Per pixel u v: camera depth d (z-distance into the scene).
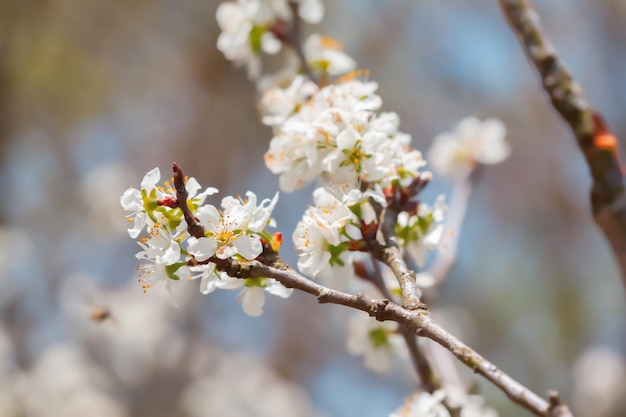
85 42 7.86
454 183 3.50
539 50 2.44
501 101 8.63
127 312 6.70
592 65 8.50
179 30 8.12
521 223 8.41
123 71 8.11
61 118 7.92
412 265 2.73
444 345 1.48
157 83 8.22
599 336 7.67
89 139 8.15
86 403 6.24
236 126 8.07
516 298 7.91
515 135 8.59
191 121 8.16
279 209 7.17
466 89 8.57
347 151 2.02
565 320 7.79
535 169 8.55
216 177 7.89
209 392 6.74
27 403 6.21
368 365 2.80
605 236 2.33
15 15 7.43
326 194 1.93
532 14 2.49
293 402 7.01
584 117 2.36
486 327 7.69
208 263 1.79
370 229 1.92
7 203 7.35
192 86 8.20
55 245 7.37
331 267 1.96
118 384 6.57
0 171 7.39
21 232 6.96
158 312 6.75
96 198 7.53
